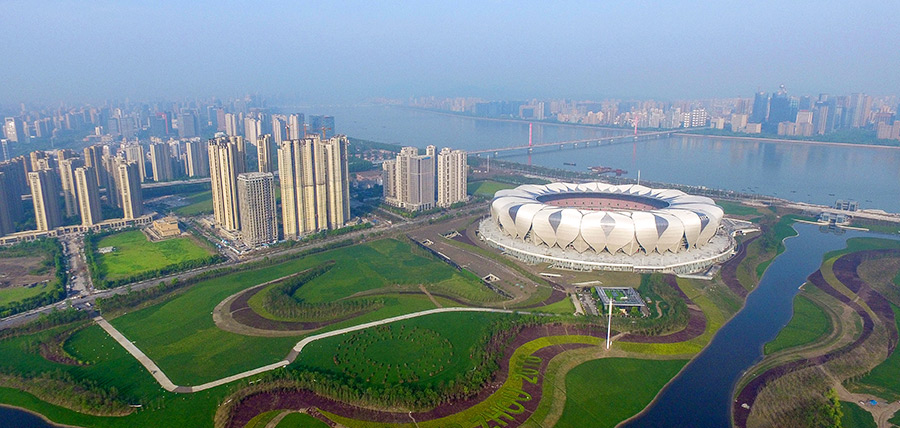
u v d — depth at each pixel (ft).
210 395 653.30
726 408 630.33
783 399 643.04
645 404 637.71
